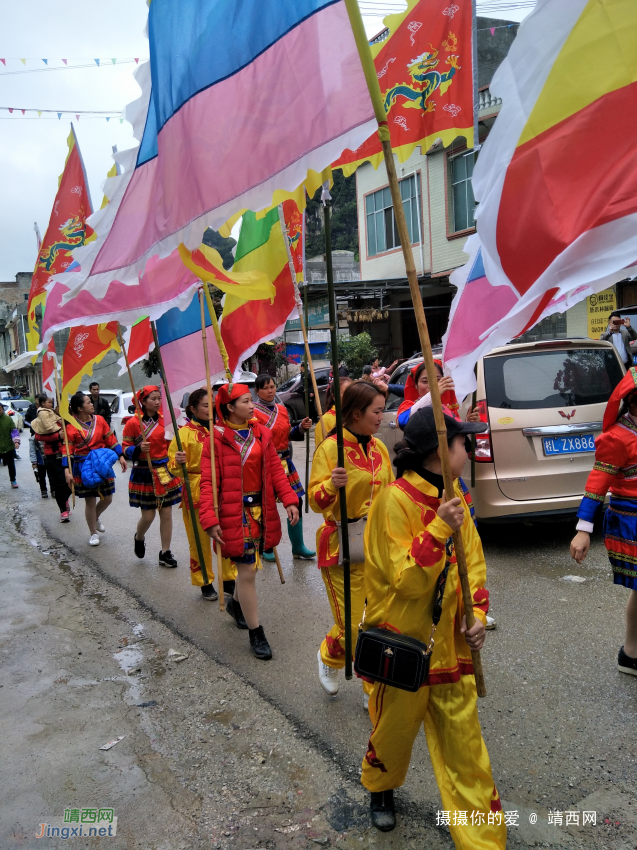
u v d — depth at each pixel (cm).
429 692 218
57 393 689
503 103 221
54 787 280
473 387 266
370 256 1919
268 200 270
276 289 439
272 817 256
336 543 317
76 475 700
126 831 252
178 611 493
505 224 223
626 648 337
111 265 348
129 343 605
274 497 400
